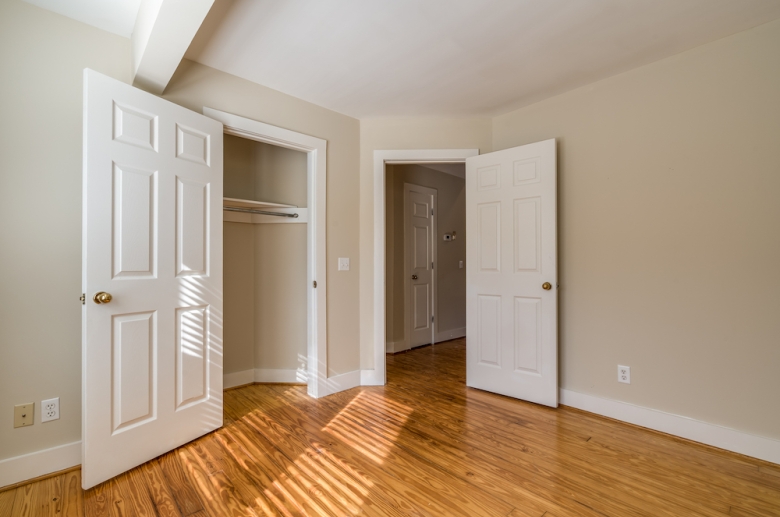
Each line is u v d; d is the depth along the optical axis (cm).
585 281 276
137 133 196
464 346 493
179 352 218
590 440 229
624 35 215
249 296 337
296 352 340
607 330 265
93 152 179
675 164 236
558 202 291
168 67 201
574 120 282
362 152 339
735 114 216
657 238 243
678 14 196
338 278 322
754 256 210
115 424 187
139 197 197
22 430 187
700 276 227
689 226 231
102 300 179
